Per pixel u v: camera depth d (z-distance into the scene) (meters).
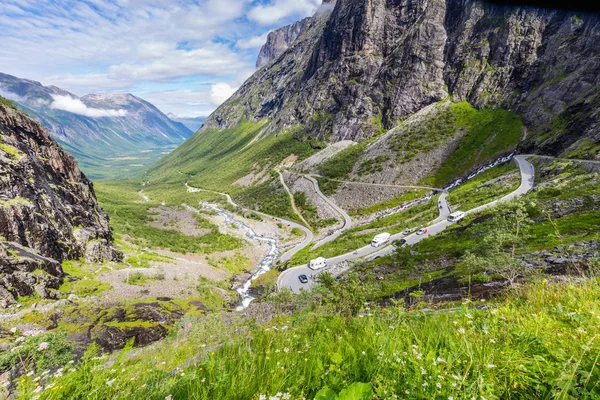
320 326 7.28
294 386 3.68
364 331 5.61
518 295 8.26
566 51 149.50
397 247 64.38
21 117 100.81
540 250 30.48
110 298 61.34
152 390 4.09
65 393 3.96
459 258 46.09
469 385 3.43
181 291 71.62
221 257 107.50
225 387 3.83
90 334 46.91
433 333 5.22
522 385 3.39
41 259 61.81
